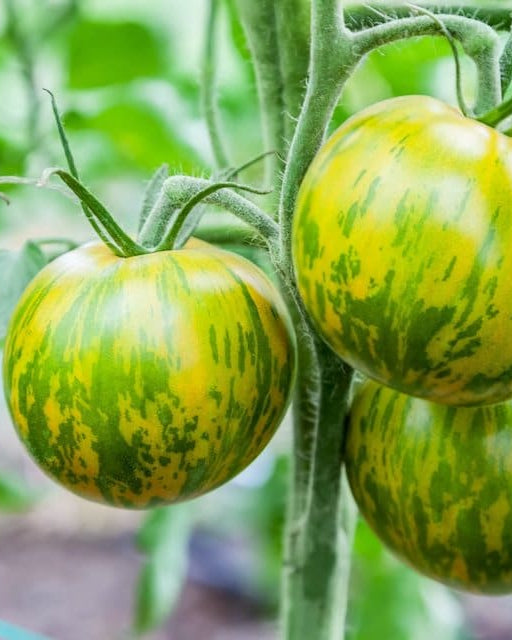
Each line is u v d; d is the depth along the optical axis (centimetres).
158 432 30
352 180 28
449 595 54
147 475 31
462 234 27
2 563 113
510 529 33
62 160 53
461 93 29
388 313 28
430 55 46
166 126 49
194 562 115
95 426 30
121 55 54
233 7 45
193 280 30
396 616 50
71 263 31
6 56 58
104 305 30
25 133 51
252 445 31
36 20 55
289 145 33
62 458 31
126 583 109
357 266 28
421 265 27
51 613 103
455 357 28
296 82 34
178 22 71
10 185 49
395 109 29
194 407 30
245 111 54
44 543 118
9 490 56
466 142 28
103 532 121
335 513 35
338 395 33
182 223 31
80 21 55
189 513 54
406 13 34
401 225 27
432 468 32
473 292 27
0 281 36
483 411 32
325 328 29
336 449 34
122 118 49
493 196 27
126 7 71
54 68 61
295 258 29
